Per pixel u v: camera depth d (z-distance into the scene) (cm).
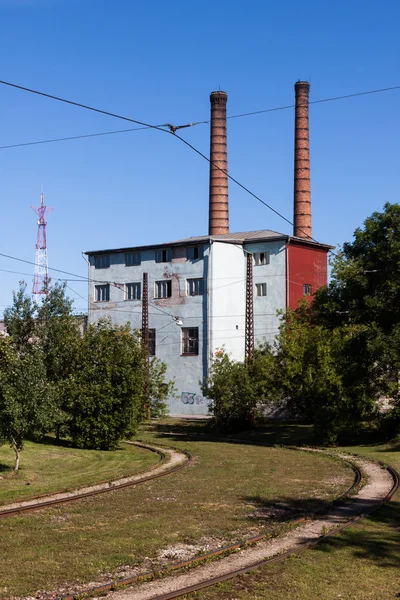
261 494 1725
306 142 7588
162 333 6184
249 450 3070
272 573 993
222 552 1106
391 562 1070
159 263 6256
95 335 3397
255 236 6338
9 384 2244
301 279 6025
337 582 960
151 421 5300
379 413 3341
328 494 1720
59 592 920
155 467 2400
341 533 1241
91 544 1179
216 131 7675
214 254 5966
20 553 1113
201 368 5947
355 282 3372
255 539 1193
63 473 2302
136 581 960
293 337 4069
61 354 3388
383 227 3384
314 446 3275
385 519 1383
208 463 2517
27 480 2106
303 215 7494
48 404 2322
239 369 4375
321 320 3725
